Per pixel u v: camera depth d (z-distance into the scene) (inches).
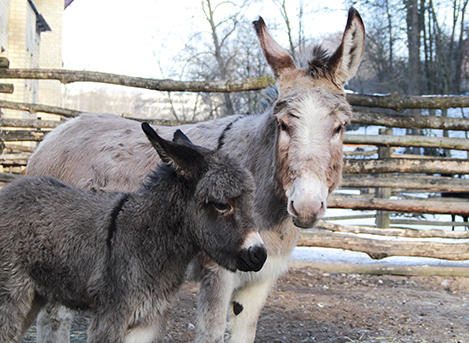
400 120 166.2
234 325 106.3
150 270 90.7
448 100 166.1
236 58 515.5
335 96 96.6
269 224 102.5
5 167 226.5
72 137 123.0
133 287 89.7
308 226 92.3
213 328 98.7
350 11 97.0
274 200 101.8
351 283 165.9
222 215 88.0
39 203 94.0
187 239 91.8
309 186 91.6
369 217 268.2
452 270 170.4
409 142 176.1
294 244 105.4
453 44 662.5
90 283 90.9
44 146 126.2
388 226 224.8
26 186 95.9
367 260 177.2
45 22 632.4
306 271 171.9
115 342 89.0
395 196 271.4
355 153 307.0
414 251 171.2
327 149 93.9
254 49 505.0
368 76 701.9
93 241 91.6
